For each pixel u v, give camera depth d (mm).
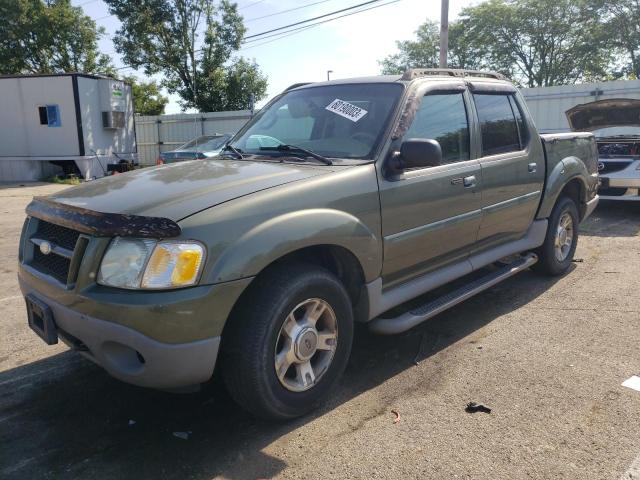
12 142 19500
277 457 2783
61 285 2811
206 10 33031
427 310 3873
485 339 4211
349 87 4141
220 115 24656
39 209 3129
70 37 32844
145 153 27047
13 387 3576
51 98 18875
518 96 5121
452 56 43094
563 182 5352
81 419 3186
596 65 37625
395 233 3531
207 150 14070
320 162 3463
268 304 2797
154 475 2654
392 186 3477
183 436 2992
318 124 3936
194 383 2691
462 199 4059
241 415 3201
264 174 3180
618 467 2629
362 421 3098
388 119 3656
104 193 3084
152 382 2611
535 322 4535
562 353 3926
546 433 2928
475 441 2869
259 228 2752
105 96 19719
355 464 2705
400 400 3322
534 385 3457
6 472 2691
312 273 3002
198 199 2781
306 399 3084
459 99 4301
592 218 9375
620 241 7492
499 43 40219
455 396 3348
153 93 40688
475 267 4414
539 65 40156
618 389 3379
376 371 3715
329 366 3205
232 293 2641
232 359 2807
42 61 33156
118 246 2590
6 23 30703
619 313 4688
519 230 5020
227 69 34562
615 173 8977
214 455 2812
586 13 35438
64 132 19047
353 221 3193
